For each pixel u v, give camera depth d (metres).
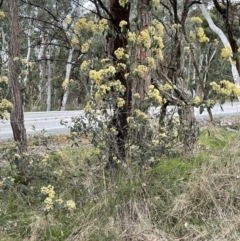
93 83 3.19
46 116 12.26
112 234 2.74
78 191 3.34
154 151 3.32
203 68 3.72
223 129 6.65
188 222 2.90
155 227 2.84
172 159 3.76
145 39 3.18
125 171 3.29
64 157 4.04
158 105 3.38
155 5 3.52
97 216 2.93
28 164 3.26
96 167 3.54
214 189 3.11
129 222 2.87
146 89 3.68
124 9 3.80
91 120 3.28
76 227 2.84
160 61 4.00
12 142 3.58
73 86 3.58
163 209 2.99
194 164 3.70
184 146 3.97
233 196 3.05
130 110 3.54
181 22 4.30
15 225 2.92
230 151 3.80
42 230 2.86
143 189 3.14
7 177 3.14
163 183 3.31
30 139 5.29
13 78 3.70
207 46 3.79
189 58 4.07
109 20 3.79
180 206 2.98
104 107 3.19
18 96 3.85
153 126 3.40
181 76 3.95
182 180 3.35
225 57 3.28
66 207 2.86
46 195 2.71
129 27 3.86
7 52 4.44
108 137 3.27
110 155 3.34
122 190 3.12
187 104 3.59
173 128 3.54
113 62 3.42
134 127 3.19
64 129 8.66
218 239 2.67
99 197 3.18
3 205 3.18
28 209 3.15
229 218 2.88
